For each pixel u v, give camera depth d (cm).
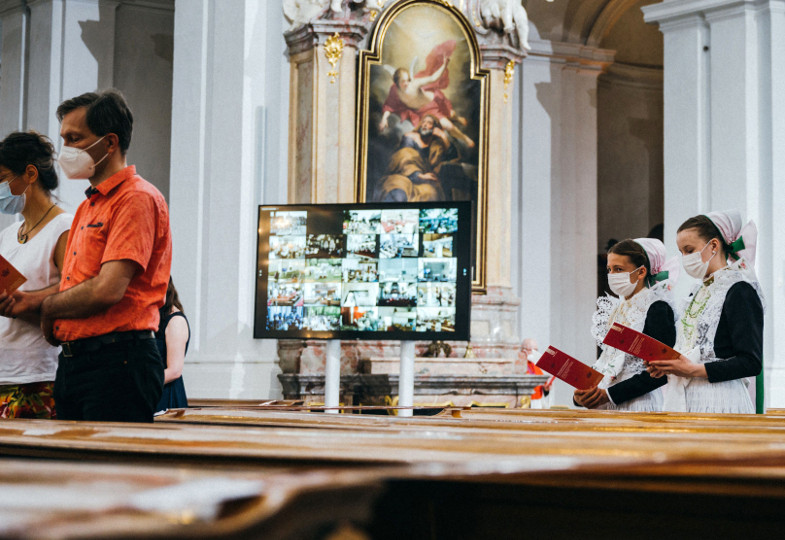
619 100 1287
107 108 332
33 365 383
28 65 989
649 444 128
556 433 162
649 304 424
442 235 675
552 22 1118
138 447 129
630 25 1269
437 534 137
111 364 316
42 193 393
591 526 128
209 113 827
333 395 702
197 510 57
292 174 842
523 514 134
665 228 973
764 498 116
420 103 872
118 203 321
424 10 877
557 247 1103
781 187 924
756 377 422
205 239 816
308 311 695
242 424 202
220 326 801
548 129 1103
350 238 691
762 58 934
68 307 311
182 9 844
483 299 883
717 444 129
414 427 181
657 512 124
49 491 66
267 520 59
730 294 391
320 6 838
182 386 487
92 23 986
